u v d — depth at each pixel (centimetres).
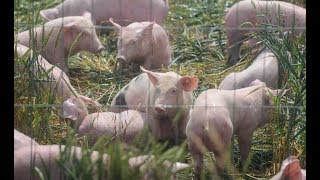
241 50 756
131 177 401
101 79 688
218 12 834
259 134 579
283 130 526
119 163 400
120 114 555
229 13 733
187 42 758
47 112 518
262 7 725
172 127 570
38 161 435
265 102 561
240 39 732
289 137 516
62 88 584
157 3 793
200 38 771
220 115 520
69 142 424
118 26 711
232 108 541
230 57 722
